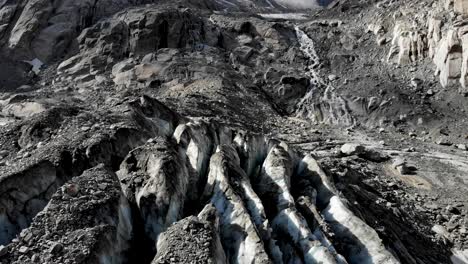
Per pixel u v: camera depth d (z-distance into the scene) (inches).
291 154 813.2
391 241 697.6
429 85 1929.1
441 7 2164.1
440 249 844.6
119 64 2116.1
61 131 761.6
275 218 621.6
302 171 789.2
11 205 540.7
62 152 640.4
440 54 1974.7
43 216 479.5
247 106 1739.7
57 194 511.5
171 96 1733.5
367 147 1443.2
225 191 616.1
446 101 1813.5
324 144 1417.3
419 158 1360.7
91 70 2118.6
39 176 585.3
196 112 1401.3
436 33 2041.1
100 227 473.4
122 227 524.1
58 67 2166.6
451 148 1501.0
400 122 1727.4
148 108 934.4
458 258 837.2
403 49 2134.6
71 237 455.8
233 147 765.3
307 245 561.3
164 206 553.3
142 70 2010.3
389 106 1807.3
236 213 576.4
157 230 547.2
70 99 1663.4
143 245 540.4
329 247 573.6
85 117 807.7
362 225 622.8
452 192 1131.9
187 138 742.5
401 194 1082.1
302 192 713.0
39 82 2063.2
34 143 781.3
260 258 508.7
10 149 781.9
